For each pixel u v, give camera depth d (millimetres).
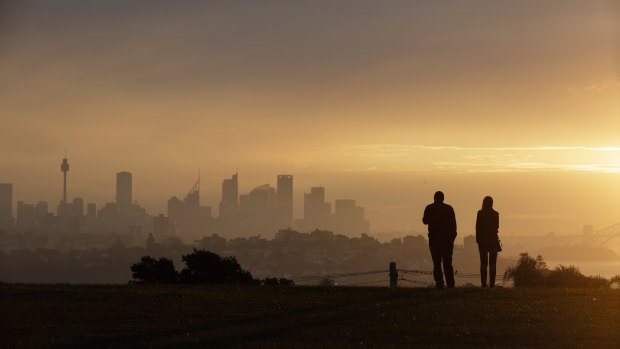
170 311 19156
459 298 20828
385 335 15891
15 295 22125
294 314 18516
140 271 39156
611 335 15789
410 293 22062
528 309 18891
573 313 18344
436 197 23547
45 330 16797
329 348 14703
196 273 39750
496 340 15352
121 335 16219
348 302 20391
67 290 23656
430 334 15977
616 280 34781
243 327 16922
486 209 23859
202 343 15305
